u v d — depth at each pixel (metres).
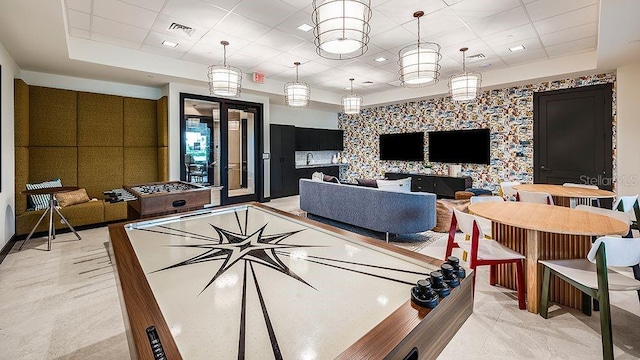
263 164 7.80
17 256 3.75
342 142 10.45
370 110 9.53
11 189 4.21
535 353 1.97
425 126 8.09
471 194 6.16
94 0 3.38
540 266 2.49
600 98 5.43
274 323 0.98
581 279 2.05
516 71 5.93
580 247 2.48
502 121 6.65
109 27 4.11
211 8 3.60
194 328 0.95
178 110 6.09
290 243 1.78
